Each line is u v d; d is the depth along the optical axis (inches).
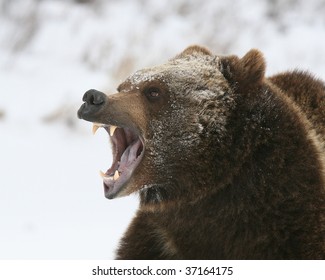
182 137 509.4
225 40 1477.6
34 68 1322.6
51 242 716.0
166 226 540.1
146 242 565.0
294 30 1571.1
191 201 514.9
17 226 754.2
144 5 1624.0
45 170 928.3
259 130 505.4
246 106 509.7
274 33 1555.1
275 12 1644.9
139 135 511.5
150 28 1492.4
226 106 511.8
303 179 502.3
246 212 510.3
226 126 508.1
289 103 522.0
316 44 1503.4
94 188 885.2
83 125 1098.1
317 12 1660.9
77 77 1284.4
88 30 1476.4
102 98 500.1
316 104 571.5
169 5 1638.8
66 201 836.6
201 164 507.8
